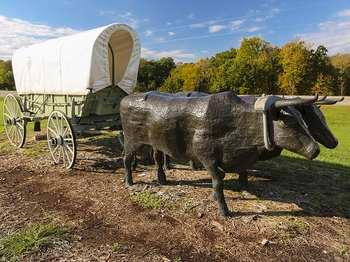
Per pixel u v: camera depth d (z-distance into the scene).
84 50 7.78
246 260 4.25
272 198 5.96
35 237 4.72
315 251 4.42
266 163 8.29
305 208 5.57
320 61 40.12
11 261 4.22
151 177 7.04
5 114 10.63
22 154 9.36
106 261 4.24
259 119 4.80
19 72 9.93
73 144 7.62
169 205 5.62
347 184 6.89
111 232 4.95
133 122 6.04
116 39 9.06
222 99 5.06
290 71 39.31
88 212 5.62
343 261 4.23
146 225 5.11
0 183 7.20
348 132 15.43
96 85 7.88
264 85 42.47
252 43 45.59
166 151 5.75
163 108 5.53
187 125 5.29
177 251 4.45
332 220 5.22
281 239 4.64
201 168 7.59
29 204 6.04
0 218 5.48
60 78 8.44
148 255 4.36
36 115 9.44
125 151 6.41
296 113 4.49
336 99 4.63
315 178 7.21
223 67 44.53
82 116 8.01
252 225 4.98
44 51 8.91
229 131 5.01
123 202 5.88
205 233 4.82
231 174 7.29
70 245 4.61
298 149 4.48
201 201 5.69
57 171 7.79
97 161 8.40
